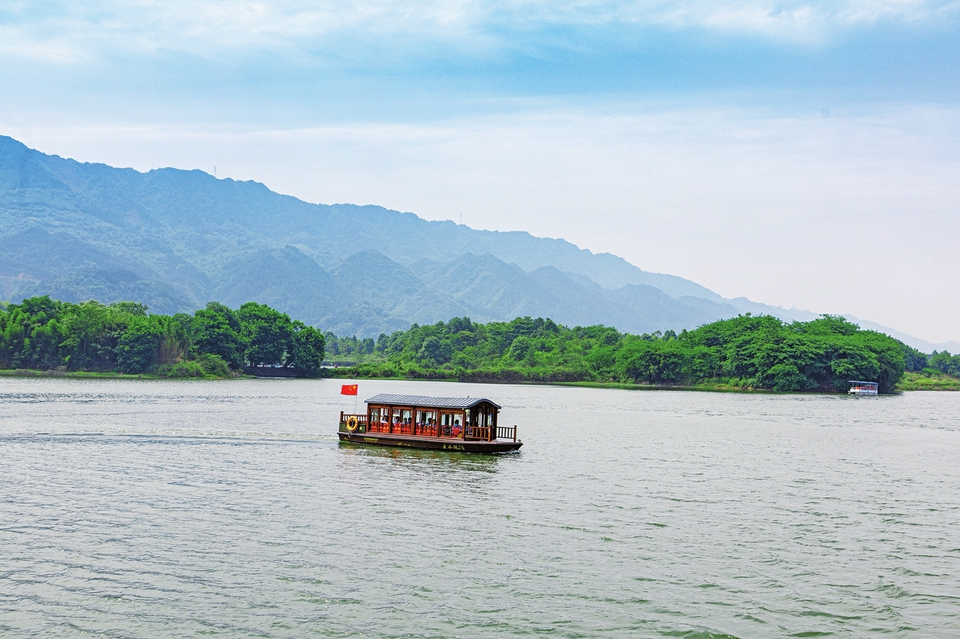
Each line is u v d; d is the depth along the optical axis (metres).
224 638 30.94
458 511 51.75
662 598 36.31
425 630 32.16
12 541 41.72
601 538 45.91
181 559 39.56
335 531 45.47
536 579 38.25
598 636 32.09
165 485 57.38
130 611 33.06
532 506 54.00
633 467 73.25
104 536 43.06
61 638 30.45
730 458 81.50
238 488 57.09
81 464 65.25
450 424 82.12
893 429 120.25
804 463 79.25
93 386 177.12
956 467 78.69
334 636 31.41
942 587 38.81
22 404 120.69
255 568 38.53
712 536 47.22
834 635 32.81
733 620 34.03
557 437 98.56
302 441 84.25
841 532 49.25
